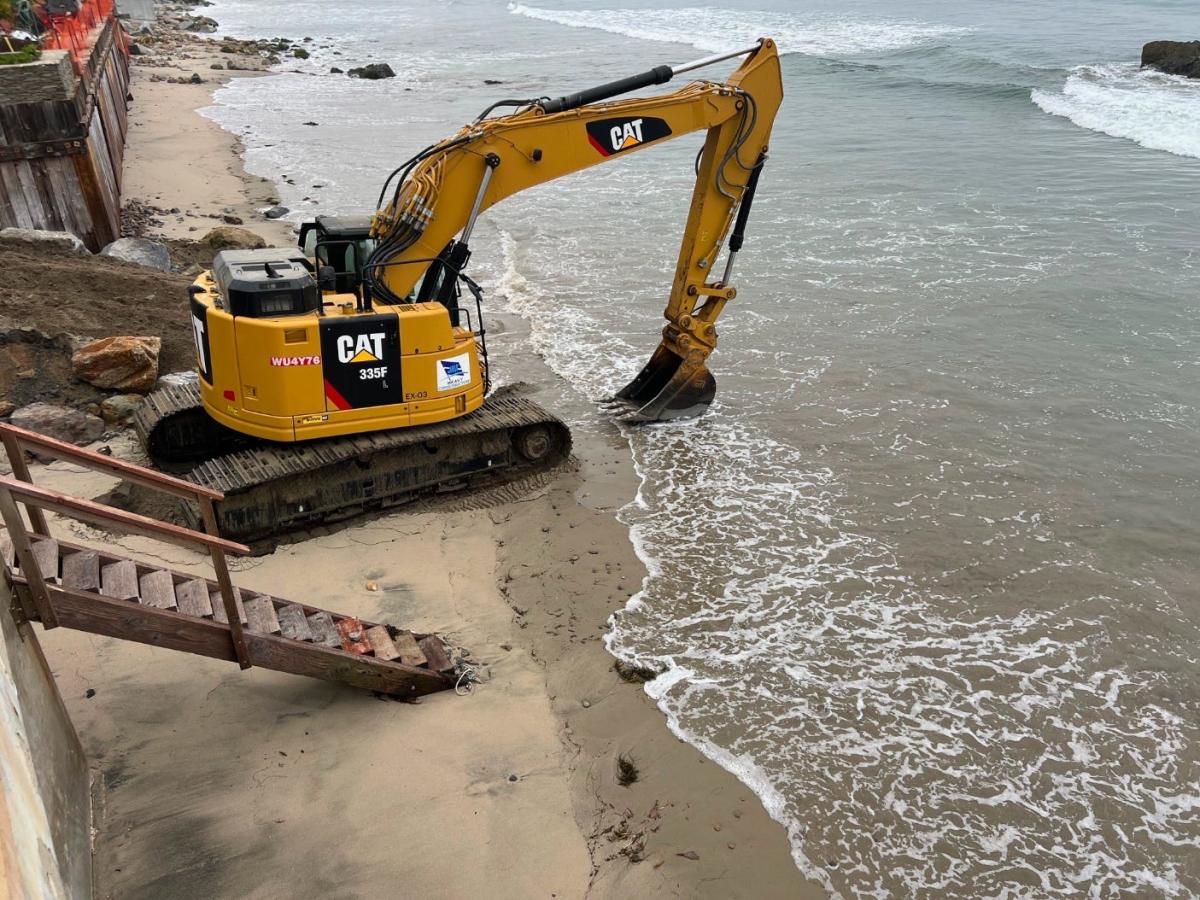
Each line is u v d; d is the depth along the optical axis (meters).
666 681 7.84
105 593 6.20
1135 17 53.00
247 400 9.45
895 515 10.33
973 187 23.23
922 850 6.39
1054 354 14.17
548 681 7.80
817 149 27.62
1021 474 11.08
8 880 3.34
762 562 9.51
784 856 6.28
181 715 7.09
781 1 72.12
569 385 13.55
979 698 7.73
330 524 10.00
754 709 7.57
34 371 11.24
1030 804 6.77
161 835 6.10
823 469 11.29
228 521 9.32
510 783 6.71
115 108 25.11
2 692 4.52
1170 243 18.61
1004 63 39.78
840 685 7.86
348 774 6.68
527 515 10.30
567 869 6.07
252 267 9.59
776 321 15.73
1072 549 9.68
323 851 6.06
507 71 45.00
